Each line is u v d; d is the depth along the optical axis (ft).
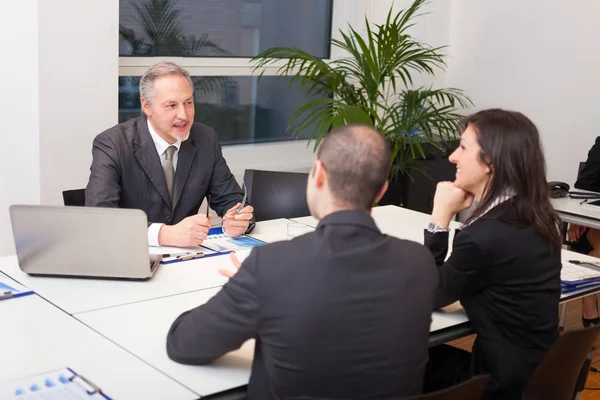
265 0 16.71
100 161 9.53
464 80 19.29
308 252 5.09
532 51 18.01
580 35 17.13
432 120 15.65
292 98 17.61
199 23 15.69
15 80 12.46
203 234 8.78
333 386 5.02
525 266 6.79
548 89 17.84
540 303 6.87
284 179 11.52
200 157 10.20
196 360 5.80
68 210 7.30
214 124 16.40
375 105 16.49
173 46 15.40
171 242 8.77
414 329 5.16
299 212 11.44
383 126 15.57
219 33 16.05
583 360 6.95
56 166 12.57
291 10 17.24
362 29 17.67
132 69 14.76
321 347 4.96
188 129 9.75
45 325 6.50
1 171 13.02
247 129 17.01
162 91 9.44
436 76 19.27
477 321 7.11
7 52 12.46
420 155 16.85
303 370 5.00
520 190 6.84
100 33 12.62
